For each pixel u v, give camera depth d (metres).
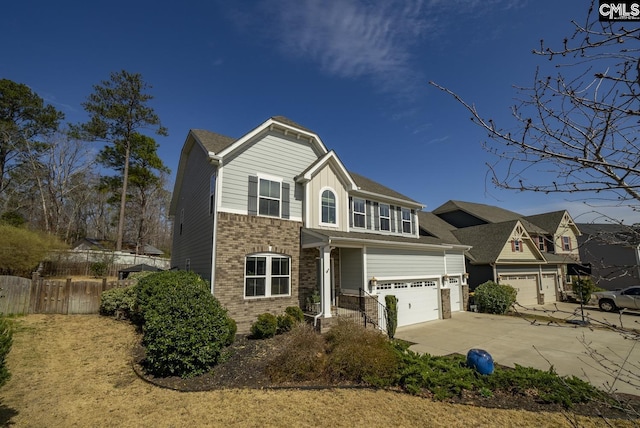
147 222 45.47
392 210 18.39
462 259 20.44
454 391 7.15
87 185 37.69
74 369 8.46
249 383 7.62
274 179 13.62
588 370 9.06
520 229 23.08
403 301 15.57
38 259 19.14
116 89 32.09
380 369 7.81
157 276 11.61
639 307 18.38
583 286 20.81
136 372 8.27
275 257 13.02
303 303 13.51
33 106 31.91
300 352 8.24
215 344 8.34
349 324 9.54
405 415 6.20
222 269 11.63
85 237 41.06
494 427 5.77
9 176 32.25
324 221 14.65
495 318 17.22
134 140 33.66
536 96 2.70
